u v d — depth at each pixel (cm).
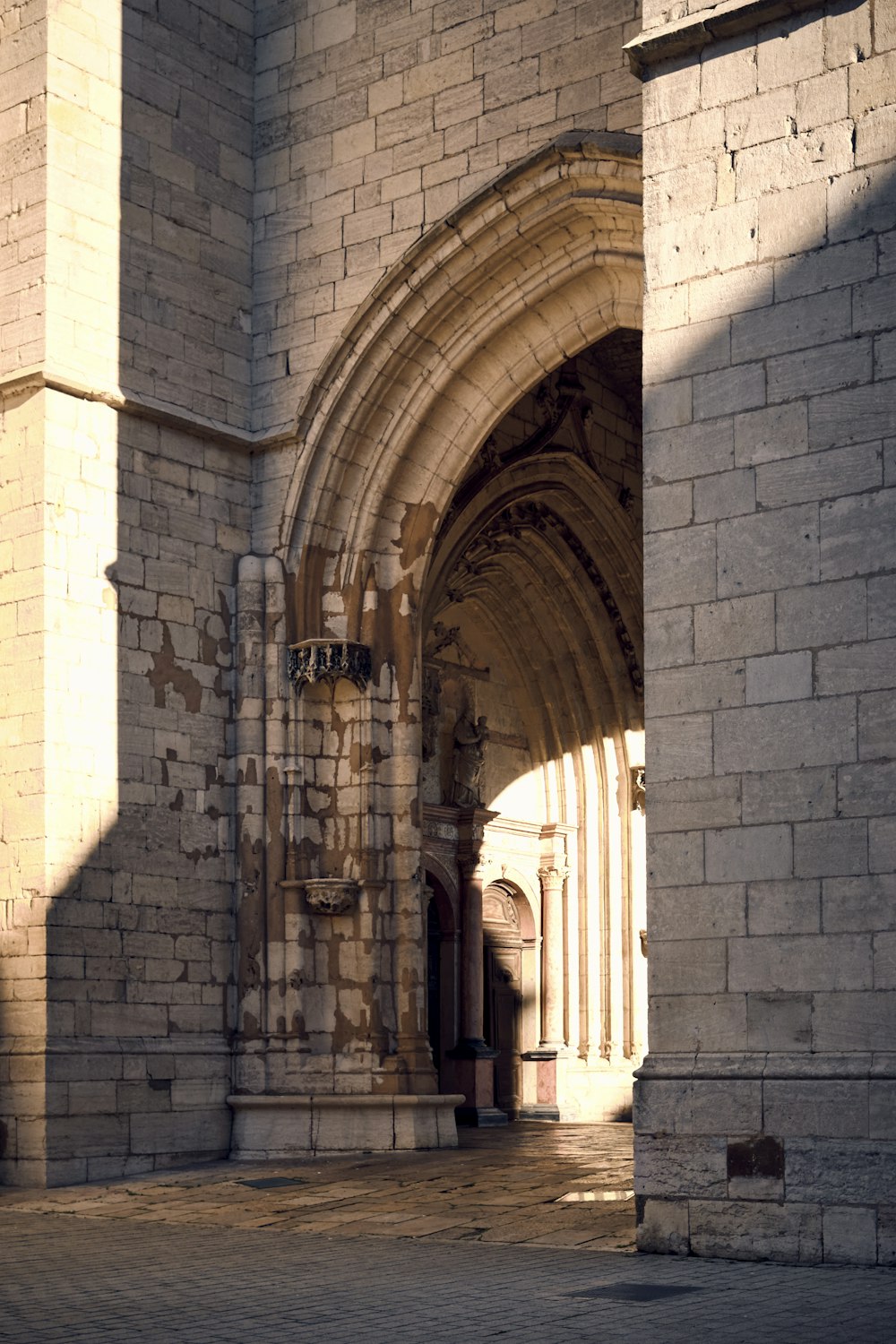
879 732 1267
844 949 1257
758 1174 1252
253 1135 2062
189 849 2089
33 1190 1852
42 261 2030
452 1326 952
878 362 1312
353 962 2122
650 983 1341
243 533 2211
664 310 1423
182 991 2055
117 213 2111
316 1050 2109
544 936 3038
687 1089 1296
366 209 2173
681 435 1396
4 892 1955
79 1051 1923
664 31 1438
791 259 1366
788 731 1308
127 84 2147
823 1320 959
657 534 1395
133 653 2055
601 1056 3031
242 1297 1070
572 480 2870
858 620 1290
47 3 2073
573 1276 1155
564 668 3075
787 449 1344
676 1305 1020
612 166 1942
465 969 2822
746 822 1316
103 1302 1062
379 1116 2069
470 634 3003
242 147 2278
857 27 1359
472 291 2112
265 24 2311
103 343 2070
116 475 2066
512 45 2069
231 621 2181
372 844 2144
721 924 1316
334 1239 1390
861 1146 1212
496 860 2958
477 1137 2386
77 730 1980
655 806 1362
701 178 1421
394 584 2209
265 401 2227
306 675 2147
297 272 2227
